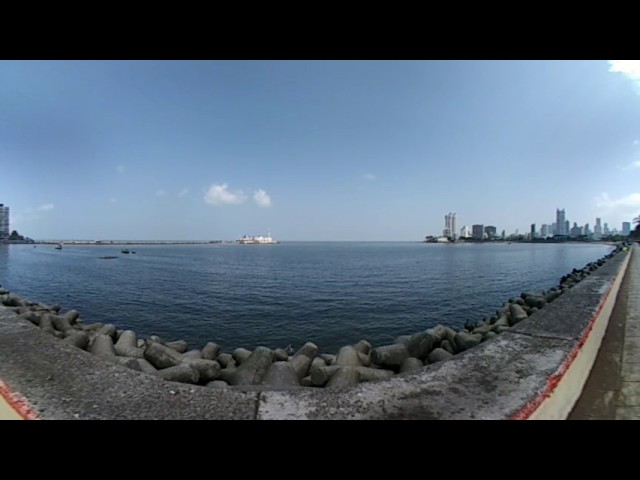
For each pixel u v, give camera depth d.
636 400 2.99
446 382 2.39
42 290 30.06
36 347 3.09
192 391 2.29
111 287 31.91
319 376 4.97
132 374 2.52
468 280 35.59
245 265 59.97
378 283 33.62
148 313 20.48
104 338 7.14
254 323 17.91
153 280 37.59
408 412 2.04
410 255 92.25
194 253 114.06
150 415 2.01
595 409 2.82
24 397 2.17
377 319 18.64
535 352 2.94
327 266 56.44
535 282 33.75
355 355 5.91
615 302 7.88
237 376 5.58
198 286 32.47
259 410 2.07
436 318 18.86
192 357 7.10
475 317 19.11
